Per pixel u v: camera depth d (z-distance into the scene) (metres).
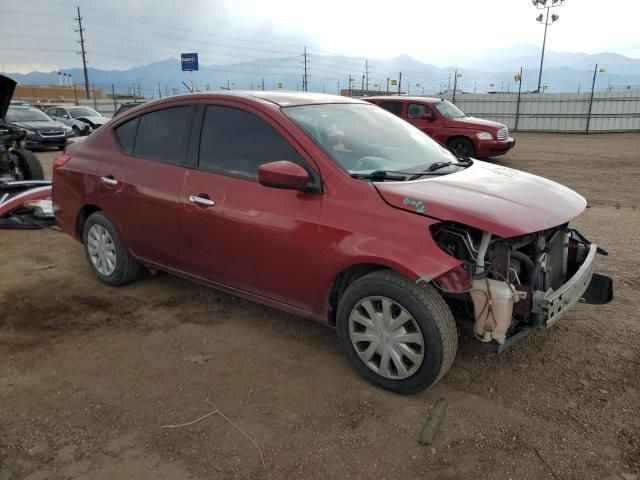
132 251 4.45
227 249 3.64
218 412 2.95
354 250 2.97
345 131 3.65
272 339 3.80
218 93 3.90
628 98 27.28
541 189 3.41
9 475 2.49
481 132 13.51
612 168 12.93
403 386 3.03
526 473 2.48
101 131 4.72
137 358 3.54
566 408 2.96
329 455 2.61
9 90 7.51
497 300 2.81
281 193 3.34
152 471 2.51
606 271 5.06
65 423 2.87
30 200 6.84
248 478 2.47
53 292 4.68
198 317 4.17
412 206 2.91
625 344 3.65
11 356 3.59
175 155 4.00
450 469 2.52
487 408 2.97
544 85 38.53
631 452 2.61
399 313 3.02
